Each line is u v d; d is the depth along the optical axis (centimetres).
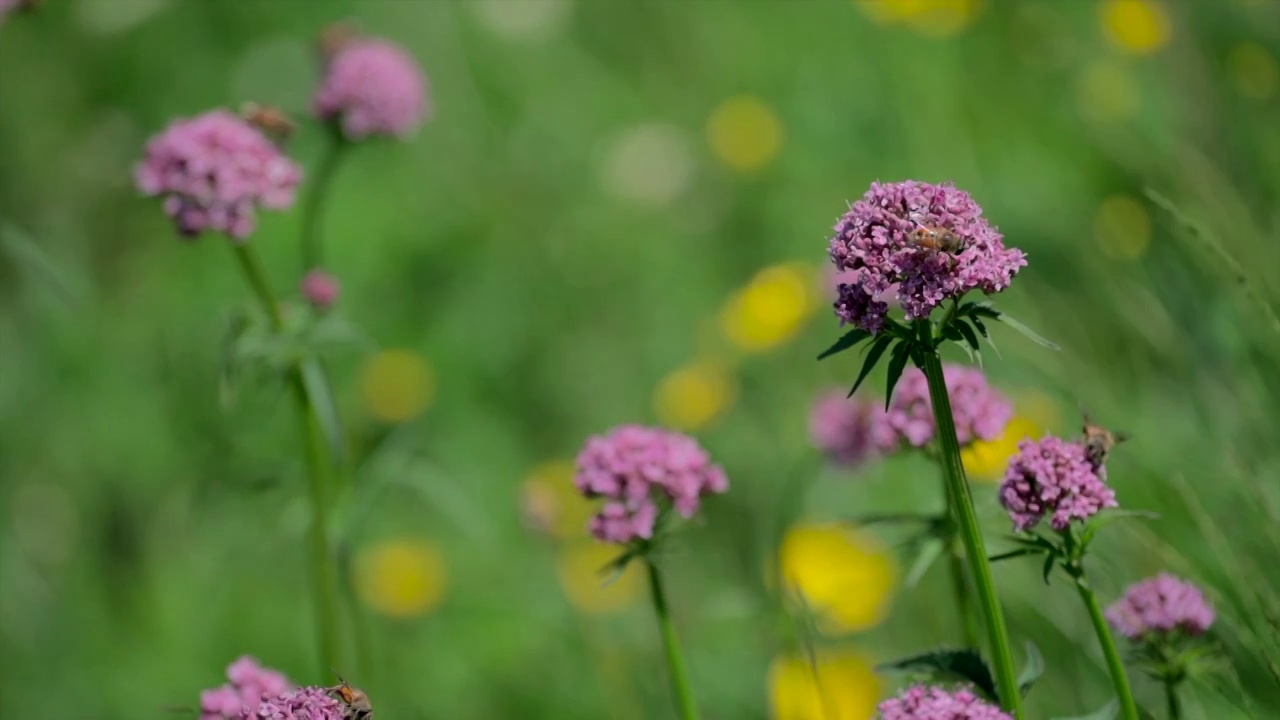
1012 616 550
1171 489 541
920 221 318
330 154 704
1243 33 839
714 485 434
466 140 1180
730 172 1099
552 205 1139
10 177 1052
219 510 844
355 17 1231
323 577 592
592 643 718
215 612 805
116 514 855
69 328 955
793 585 538
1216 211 657
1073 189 849
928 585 643
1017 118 955
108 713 755
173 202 569
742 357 920
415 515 876
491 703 728
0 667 782
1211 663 398
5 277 959
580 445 967
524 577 805
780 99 1130
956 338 324
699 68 1191
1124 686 352
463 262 1080
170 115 1192
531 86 1214
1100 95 873
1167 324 639
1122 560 531
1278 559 505
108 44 1191
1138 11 884
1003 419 462
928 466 653
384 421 939
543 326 1037
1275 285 597
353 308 1039
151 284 1047
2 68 1125
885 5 1037
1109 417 609
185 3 1241
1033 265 783
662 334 1020
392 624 770
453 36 1218
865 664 583
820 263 1007
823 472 724
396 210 1118
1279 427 565
